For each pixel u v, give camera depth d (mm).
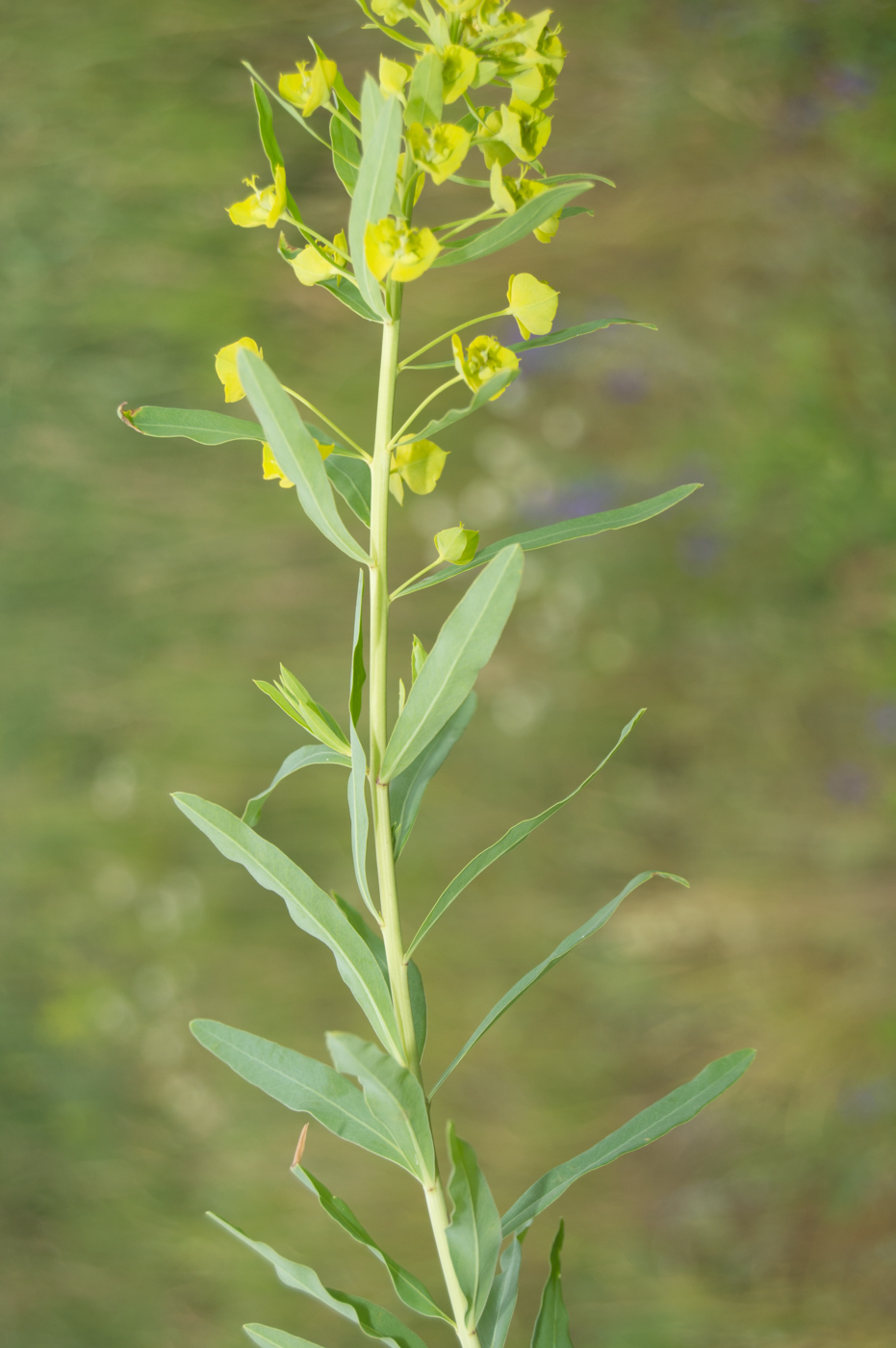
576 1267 2105
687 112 2365
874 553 2277
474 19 880
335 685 2334
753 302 2340
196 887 2359
